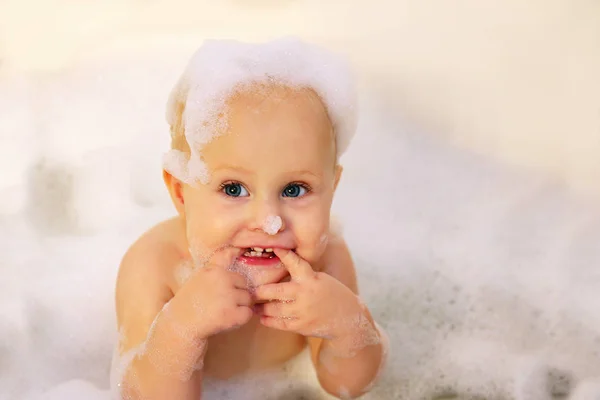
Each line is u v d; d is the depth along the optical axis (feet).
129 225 6.53
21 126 7.07
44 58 7.50
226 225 4.32
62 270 6.06
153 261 5.06
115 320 5.78
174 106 4.90
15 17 7.69
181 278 5.04
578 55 7.69
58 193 6.70
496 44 7.77
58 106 7.27
